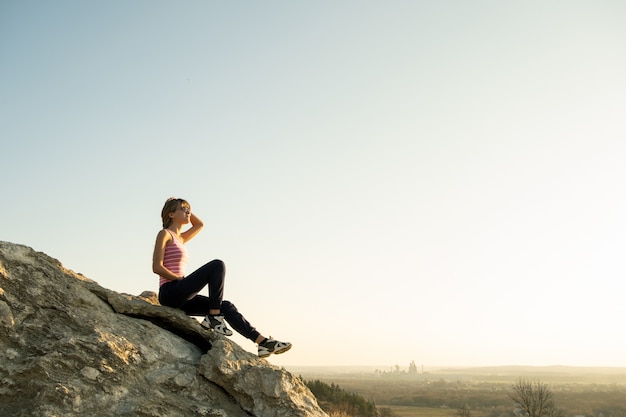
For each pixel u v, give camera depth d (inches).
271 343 265.4
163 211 282.8
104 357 223.8
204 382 243.6
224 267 269.0
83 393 210.7
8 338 219.9
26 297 233.1
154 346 245.3
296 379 252.8
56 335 226.7
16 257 240.8
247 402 241.6
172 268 268.2
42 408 201.0
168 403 225.5
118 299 257.1
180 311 270.4
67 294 243.0
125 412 213.6
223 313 272.4
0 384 206.1
